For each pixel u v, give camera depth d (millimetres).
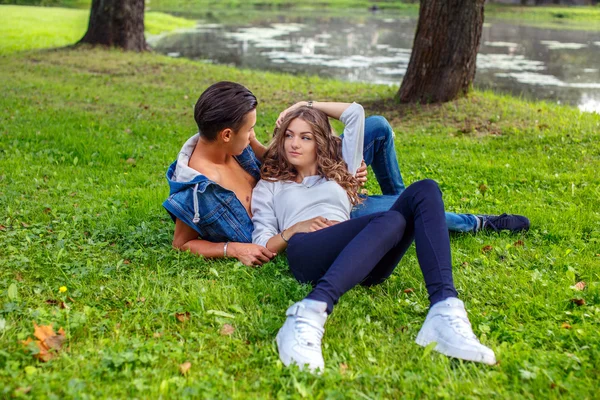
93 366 2562
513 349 2723
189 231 3713
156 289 3268
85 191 5055
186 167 3486
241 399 2371
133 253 3740
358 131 3596
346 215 3547
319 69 14602
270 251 3457
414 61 9023
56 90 9898
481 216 4223
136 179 5488
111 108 8750
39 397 2277
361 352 2738
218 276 3381
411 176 5629
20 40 17125
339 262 2832
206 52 17234
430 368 2574
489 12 33875
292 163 3527
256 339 2848
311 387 2428
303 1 41906
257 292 3266
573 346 2773
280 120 3648
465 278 3428
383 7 38938
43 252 3680
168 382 2438
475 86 12328
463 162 6082
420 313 3086
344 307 3076
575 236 4188
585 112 8523
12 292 3096
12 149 6148
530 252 3869
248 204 3723
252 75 12422
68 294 3221
